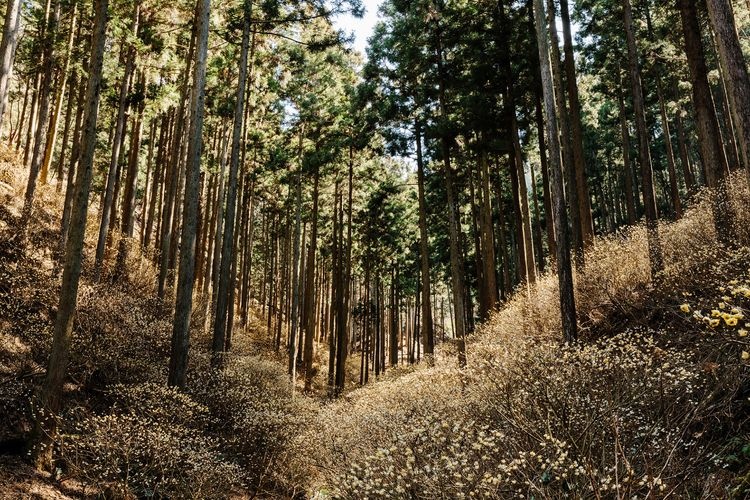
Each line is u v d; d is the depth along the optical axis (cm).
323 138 2209
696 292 784
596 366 531
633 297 930
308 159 2112
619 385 500
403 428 596
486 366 664
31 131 1797
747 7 1619
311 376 2488
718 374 495
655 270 896
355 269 3906
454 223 1570
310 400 1416
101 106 1764
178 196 1898
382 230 2941
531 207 3338
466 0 1662
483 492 391
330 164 2381
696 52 962
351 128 2208
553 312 1082
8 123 2569
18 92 2480
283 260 3534
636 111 1194
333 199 2995
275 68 2167
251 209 3002
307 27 1587
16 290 945
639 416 471
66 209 1240
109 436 637
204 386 1041
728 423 459
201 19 1111
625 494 365
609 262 1042
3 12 1518
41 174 1645
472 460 452
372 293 4472
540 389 507
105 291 1095
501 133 1709
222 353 1252
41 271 1066
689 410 469
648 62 1900
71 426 711
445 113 1669
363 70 1836
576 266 1194
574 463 372
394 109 1800
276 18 1510
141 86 1554
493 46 1619
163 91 1523
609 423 443
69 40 1477
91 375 883
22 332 854
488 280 1700
